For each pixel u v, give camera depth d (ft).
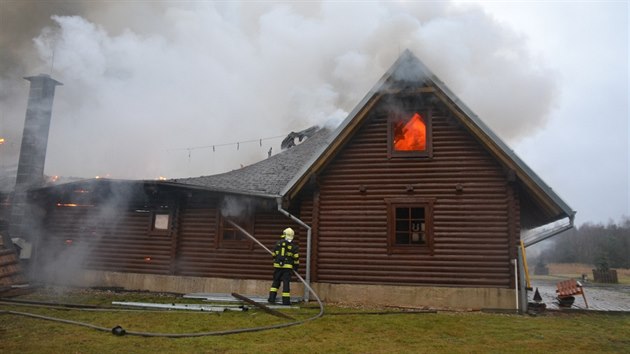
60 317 30.45
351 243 42.42
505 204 40.06
